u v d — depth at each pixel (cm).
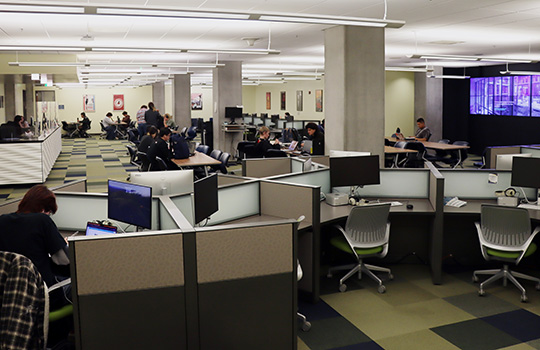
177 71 1672
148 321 273
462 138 1620
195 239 275
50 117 1523
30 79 1462
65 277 340
